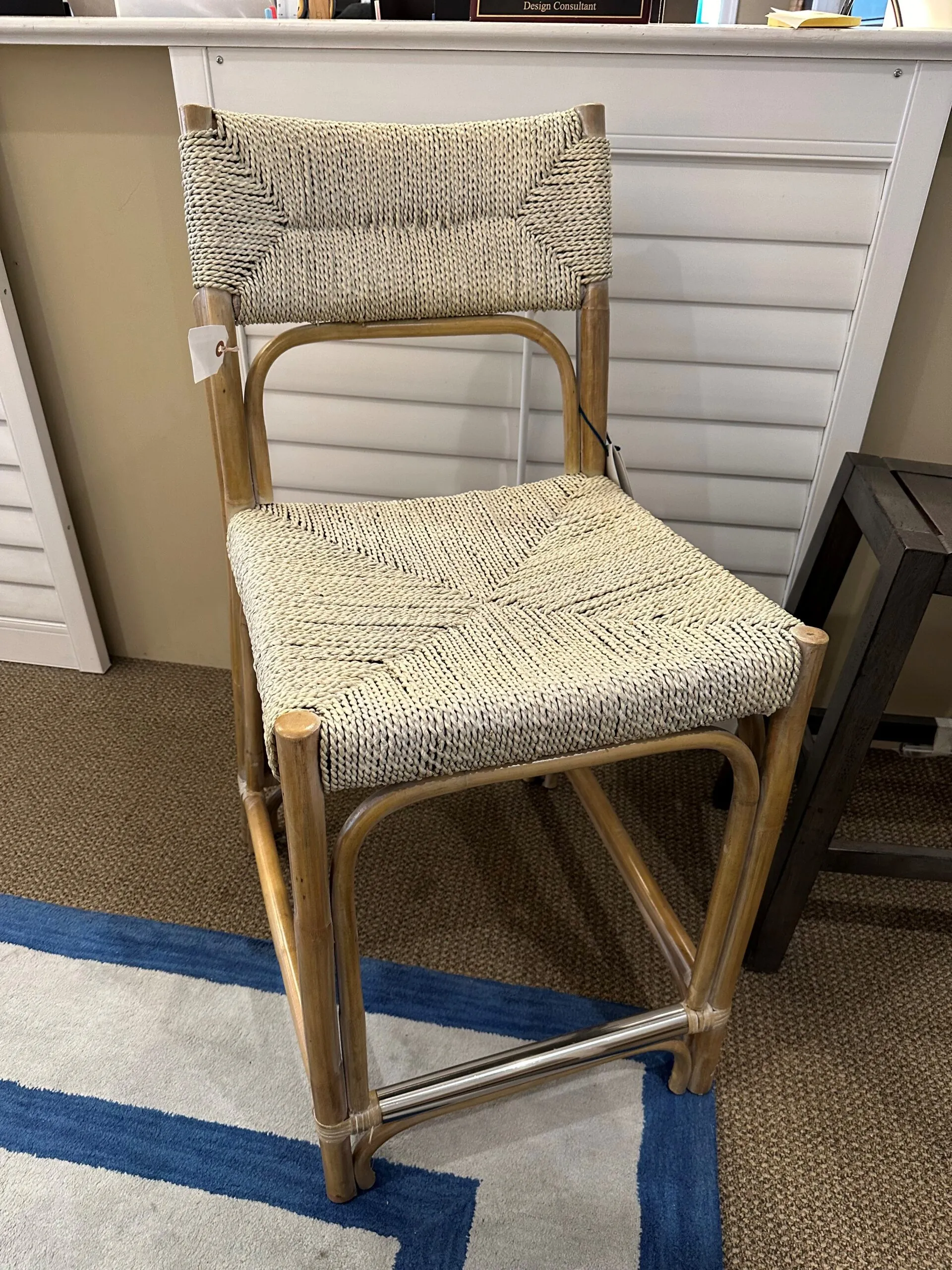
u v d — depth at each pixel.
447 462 1.12
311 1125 0.79
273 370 1.07
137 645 1.40
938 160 0.90
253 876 1.04
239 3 0.90
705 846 1.10
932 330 1.00
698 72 0.86
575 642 0.61
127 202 1.03
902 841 1.11
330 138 0.73
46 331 1.14
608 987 0.92
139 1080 0.82
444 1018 0.88
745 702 0.58
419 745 0.52
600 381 0.84
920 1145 0.79
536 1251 0.71
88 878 1.03
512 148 0.76
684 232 0.95
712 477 1.09
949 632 1.19
